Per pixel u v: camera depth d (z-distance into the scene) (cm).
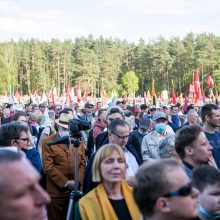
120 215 367
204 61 7850
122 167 381
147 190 222
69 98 3888
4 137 524
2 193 149
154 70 9012
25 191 152
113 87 9369
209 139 584
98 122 853
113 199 376
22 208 150
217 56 7956
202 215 304
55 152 634
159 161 232
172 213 220
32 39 10462
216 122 590
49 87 9388
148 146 764
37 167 550
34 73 9644
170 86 8675
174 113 1758
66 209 629
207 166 320
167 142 514
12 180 150
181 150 418
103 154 383
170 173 222
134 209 370
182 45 8712
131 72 9100
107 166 377
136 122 1430
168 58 8662
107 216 362
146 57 9400
